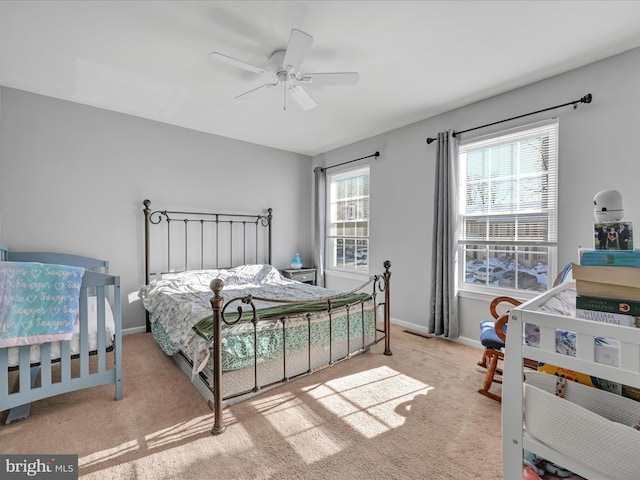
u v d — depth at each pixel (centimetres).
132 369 252
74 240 310
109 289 330
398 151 374
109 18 183
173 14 179
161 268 362
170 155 366
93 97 295
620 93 218
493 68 239
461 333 316
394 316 380
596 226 103
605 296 90
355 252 443
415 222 356
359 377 237
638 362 78
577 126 238
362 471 144
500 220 290
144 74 250
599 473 83
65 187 305
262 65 233
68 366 187
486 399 207
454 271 307
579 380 104
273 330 210
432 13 179
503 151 287
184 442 163
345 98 292
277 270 422
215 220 404
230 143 414
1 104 274
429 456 154
